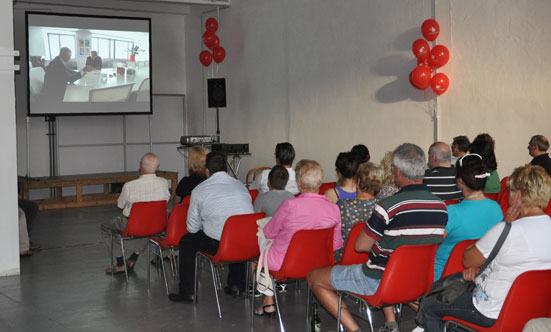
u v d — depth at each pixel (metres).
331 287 3.43
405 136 7.86
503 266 2.61
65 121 11.72
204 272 5.84
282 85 10.19
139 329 4.18
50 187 10.63
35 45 10.46
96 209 10.30
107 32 11.13
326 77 9.19
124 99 11.41
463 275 2.79
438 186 4.42
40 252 6.85
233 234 4.22
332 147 9.16
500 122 6.62
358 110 8.62
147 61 11.59
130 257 5.94
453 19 7.07
